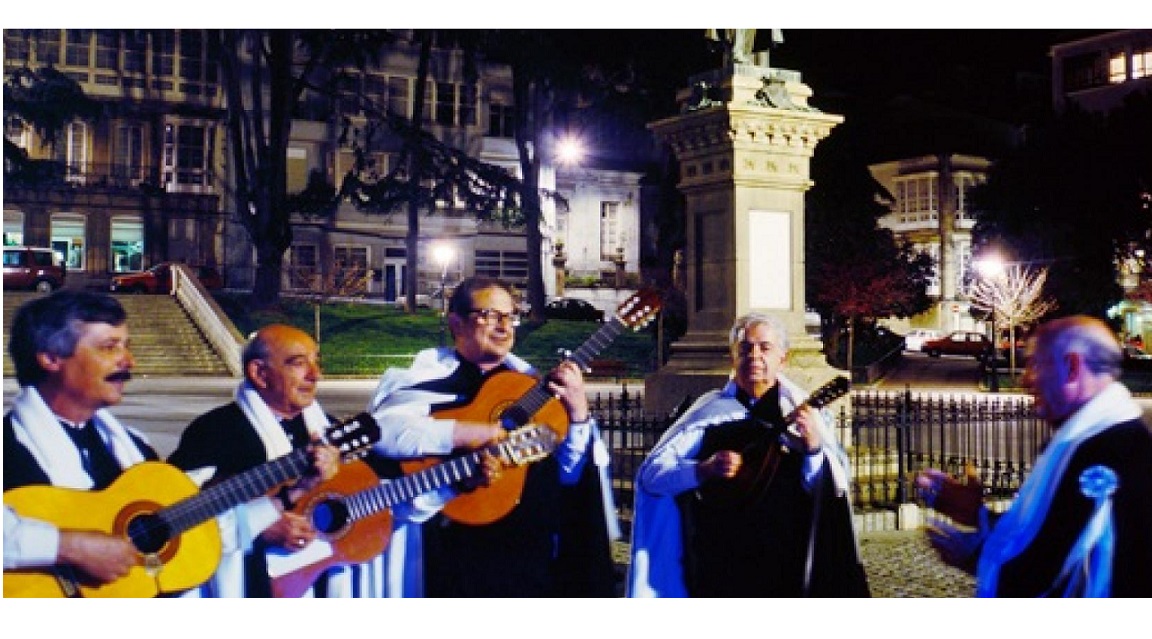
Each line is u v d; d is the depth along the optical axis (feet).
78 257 144.46
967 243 182.80
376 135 158.20
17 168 132.77
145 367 100.01
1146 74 164.66
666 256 131.23
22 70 129.59
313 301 134.62
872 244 132.46
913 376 124.36
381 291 159.02
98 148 149.28
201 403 69.00
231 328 104.83
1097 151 129.80
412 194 133.18
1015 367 130.41
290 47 125.39
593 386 100.94
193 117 152.15
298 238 154.20
